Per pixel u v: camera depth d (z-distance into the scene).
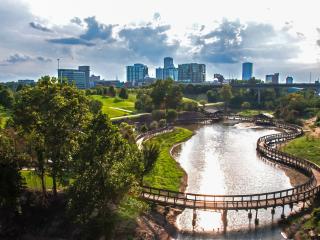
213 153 94.81
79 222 41.25
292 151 91.44
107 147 40.41
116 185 37.84
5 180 41.34
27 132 45.25
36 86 46.16
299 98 176.50
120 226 42.53
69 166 44.28
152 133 112.94
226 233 46.78
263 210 54.31
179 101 155.38
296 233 46.03
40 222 44.31
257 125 153.00
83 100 49.00
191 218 51.19
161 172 69.81
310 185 59.50
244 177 72.19
